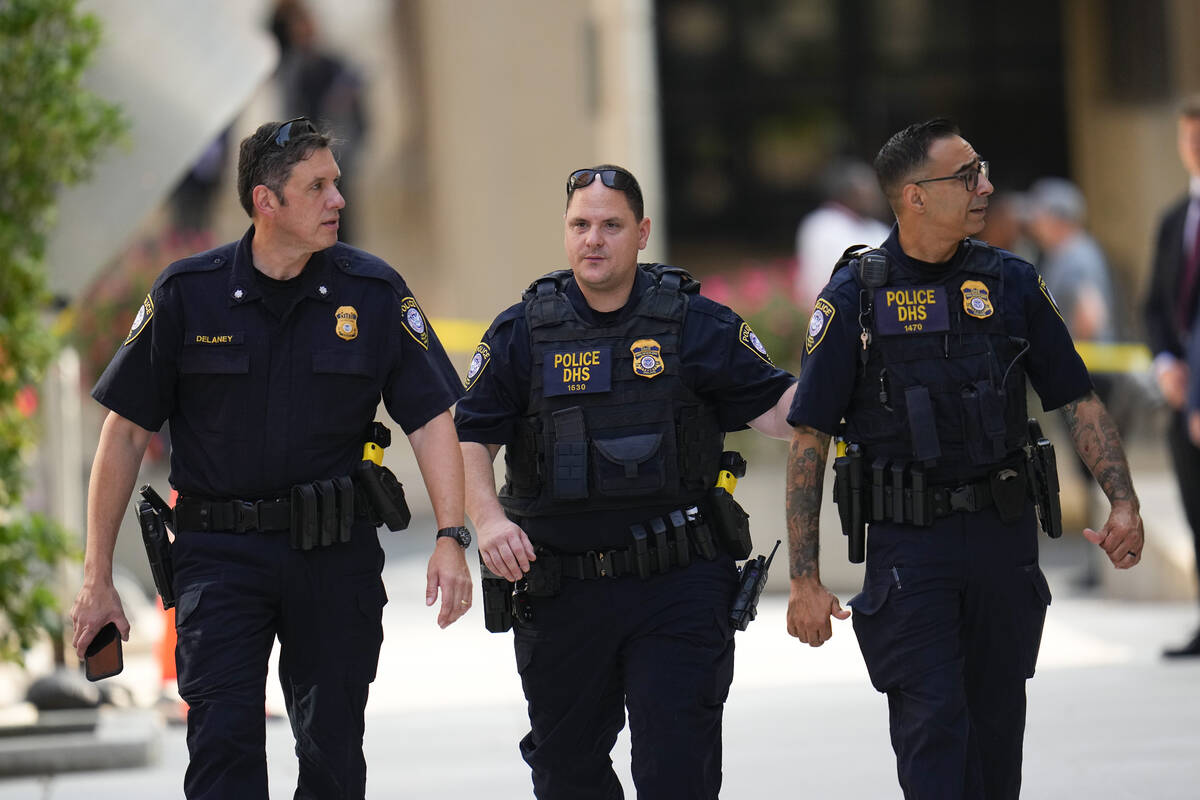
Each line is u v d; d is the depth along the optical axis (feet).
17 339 80.23
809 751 76.89
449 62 162.09
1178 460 96.37
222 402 51.34
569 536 53.67
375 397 52.49
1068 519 151.74
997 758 53.98
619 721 56.18
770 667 101.96
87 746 77.82
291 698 52.54
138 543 134.21
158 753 80.07
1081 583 131.23
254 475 51.19
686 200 203.10
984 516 52.39
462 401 54.80
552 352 54.03
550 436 53.67
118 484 51.83
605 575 53.26
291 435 51.29
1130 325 154.30
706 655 52.70
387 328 52.54
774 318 137.08
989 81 198.80
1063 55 197.16
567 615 53.78
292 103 166.61
